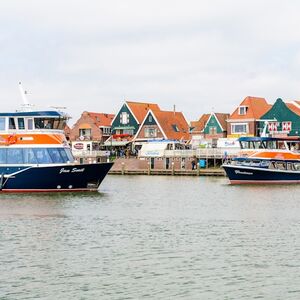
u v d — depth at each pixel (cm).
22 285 2397
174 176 9562
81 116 13162
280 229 3647
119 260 2788
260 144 7275
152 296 2273
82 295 2283
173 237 3359
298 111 10850
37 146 5628
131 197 5650
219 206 4925
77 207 4684
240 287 2383
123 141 12500
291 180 7356
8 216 4122
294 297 2267
